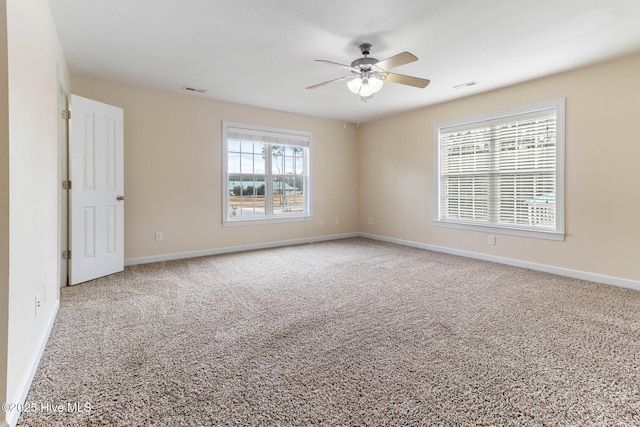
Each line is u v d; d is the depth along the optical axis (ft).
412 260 14.89
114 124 12.31
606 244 11.23
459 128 15.76
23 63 5.33
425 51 10.25
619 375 5.73
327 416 4.72
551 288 10.72
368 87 9.66
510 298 9.75
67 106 10.82
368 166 20.97
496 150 14.42
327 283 11.34
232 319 8.23
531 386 5.42
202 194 15.74
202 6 7.81
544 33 9.09
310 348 6.74
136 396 5.16
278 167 18.65
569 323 7.92
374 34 9.18
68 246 10.87
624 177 10.76
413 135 18.01
